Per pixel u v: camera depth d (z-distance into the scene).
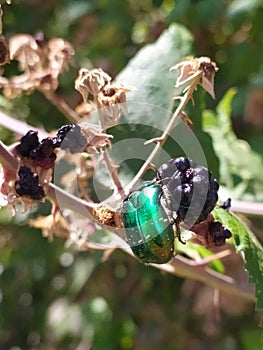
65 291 0.41
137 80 0.25
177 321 0.40
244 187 0.28
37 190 0.16
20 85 0.23
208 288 0.39
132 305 0.40
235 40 0.42
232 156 0.29
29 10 0.42
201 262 0.22
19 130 0.22
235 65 0.41
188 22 0.40
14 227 0.38
